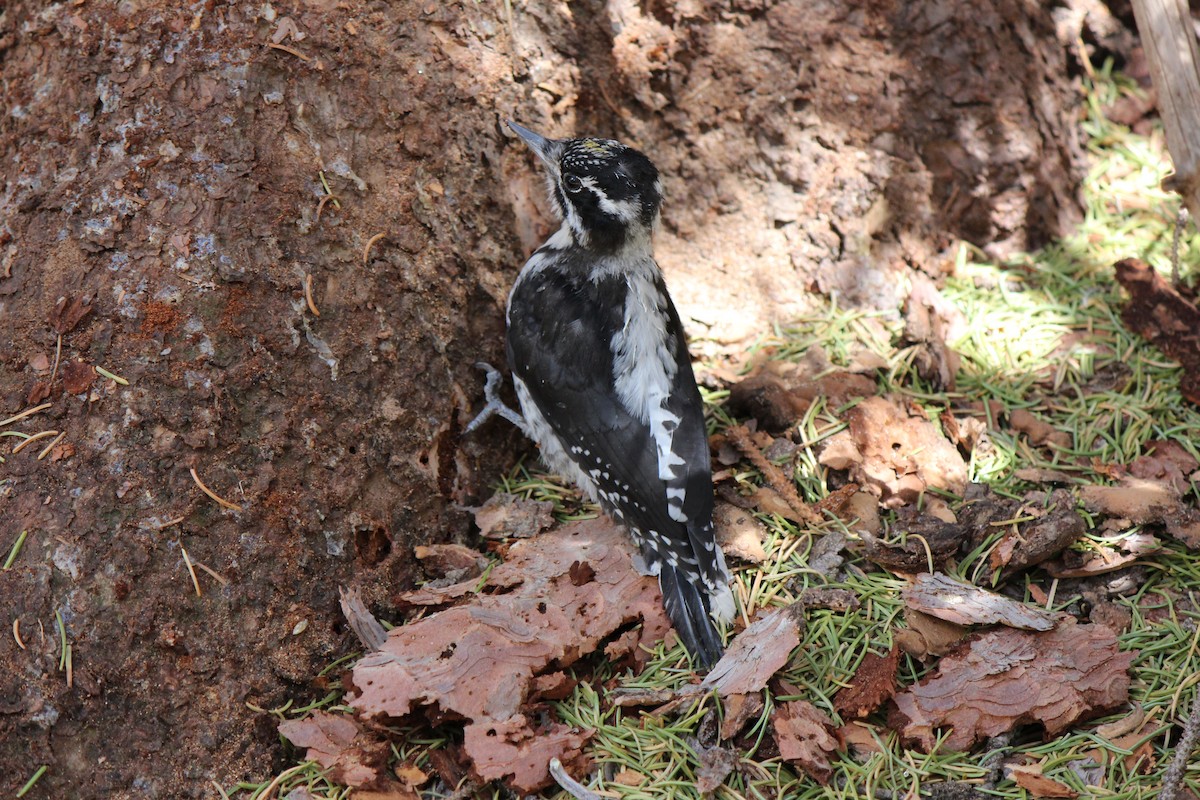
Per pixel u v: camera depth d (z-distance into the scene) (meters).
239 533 6.39
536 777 5.92
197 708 6.13
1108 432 7.68
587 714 6.30
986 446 7.62
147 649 6.07
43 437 6.26
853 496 7.25
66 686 5.90
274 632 6.40
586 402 7.08
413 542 7.08
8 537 6.08
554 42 7.82
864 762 6.01
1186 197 7.19
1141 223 9.02
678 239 8.36
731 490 7.42
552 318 7.23
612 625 6.59
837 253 8.50
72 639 5.95
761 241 8.44
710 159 8.34
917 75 8.48
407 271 7.16
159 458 6.27
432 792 6.07
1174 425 7.68
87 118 6.77
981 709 6.11
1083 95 9.45
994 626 6.45
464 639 6.40
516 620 6.52
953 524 7.00
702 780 5.88
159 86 6.75
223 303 6.53
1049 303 8.57
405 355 7.12
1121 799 5.73
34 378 6.36
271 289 6.68
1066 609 6.73
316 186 6.89
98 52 6.84
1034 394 7.96
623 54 8.02
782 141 8.37
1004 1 8.66
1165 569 6.84
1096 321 8.39
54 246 6.57
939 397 7.91
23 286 6.54
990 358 8.19
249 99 6.79
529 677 6.29
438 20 7.36
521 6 7.67
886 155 8.48
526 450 7.88
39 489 6.17
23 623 5.96
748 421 7.85
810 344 8.22
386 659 6.31
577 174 7.29
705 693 6.22
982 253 8.91
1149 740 6.01
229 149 6.71
